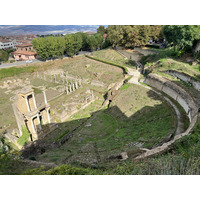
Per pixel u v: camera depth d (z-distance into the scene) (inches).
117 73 2689.5
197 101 1374.3
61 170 664.4
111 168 757.3
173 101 1621.6
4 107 1993.1
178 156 679.7
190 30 1828.2
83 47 4284.0
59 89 2380.7
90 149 1170.0
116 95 2004.2
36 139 1408.7
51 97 2174.0
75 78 2768.2
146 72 2385.6
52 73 3085.6
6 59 4040.4
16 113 1334.9
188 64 1953.7
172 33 2059.5
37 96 2217.0
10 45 5718.5
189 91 1544.0
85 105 1920.5
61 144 1350.9
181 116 1357.0
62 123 1633.9
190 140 850.1
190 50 2193.7
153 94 1817.2
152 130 1288.1
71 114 1763.0
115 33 3179.1
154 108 1606.8
